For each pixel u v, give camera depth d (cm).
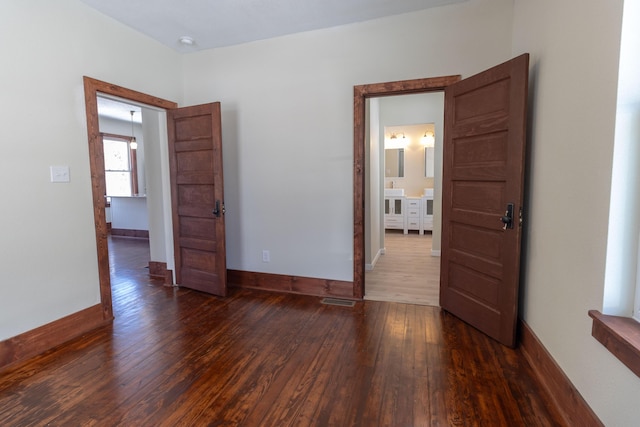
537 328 211
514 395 183
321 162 333
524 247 236
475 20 277
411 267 456
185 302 329
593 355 146
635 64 130
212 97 369
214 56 364
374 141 479
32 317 233
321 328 268
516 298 228
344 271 335
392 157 779
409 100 520
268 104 347
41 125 237
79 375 206
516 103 218
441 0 274
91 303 271
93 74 275
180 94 374
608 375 134
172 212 370
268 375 204
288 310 306
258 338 252
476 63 280
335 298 336
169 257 384
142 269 454
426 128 754
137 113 700
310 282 348
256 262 369
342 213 331
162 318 291
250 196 364
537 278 212
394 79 302
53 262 245
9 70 218
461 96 270
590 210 151
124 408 176
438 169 508
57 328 247
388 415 169
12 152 221
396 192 734
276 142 348
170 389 192
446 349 233
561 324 177
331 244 338
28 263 230
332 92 323
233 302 328
